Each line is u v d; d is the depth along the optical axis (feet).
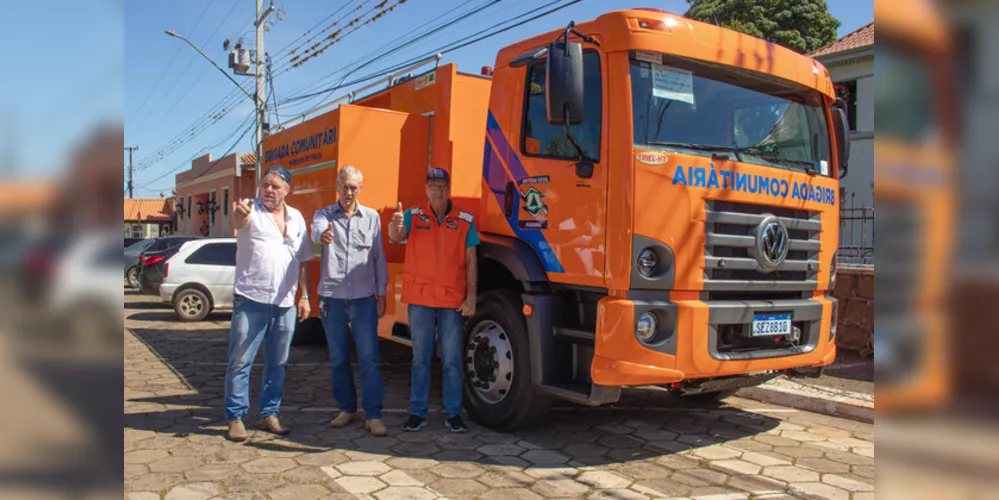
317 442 16.14
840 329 25.88
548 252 16.19
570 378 16.12
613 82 14.88
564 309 16.26
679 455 15.97
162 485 13.04
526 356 16.57
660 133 14.88
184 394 20.86
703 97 15.71
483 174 18.54
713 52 15.75
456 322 17.12
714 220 14.94
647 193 14.43
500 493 13.15
